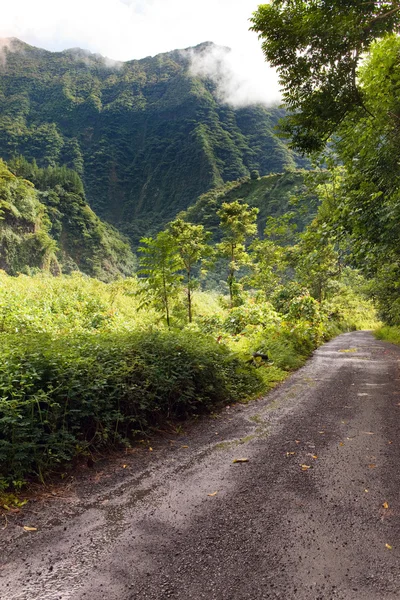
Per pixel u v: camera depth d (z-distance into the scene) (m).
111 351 5.89
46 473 3.94
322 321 24.17
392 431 5.30
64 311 16.66
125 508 3.30
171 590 2.24
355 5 5.42
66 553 2.64
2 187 92.56
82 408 4.68
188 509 3.25
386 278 15.03
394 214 7.43
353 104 6.71
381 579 2.31
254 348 12.11
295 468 4.09
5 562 2.55
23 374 4.38
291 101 6.62
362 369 11.34
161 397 5.93
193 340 8.62
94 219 152.50
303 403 7.18
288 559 2.52
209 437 5.33
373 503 3.28
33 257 92.12
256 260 40.78
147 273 14.41
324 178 14.16
